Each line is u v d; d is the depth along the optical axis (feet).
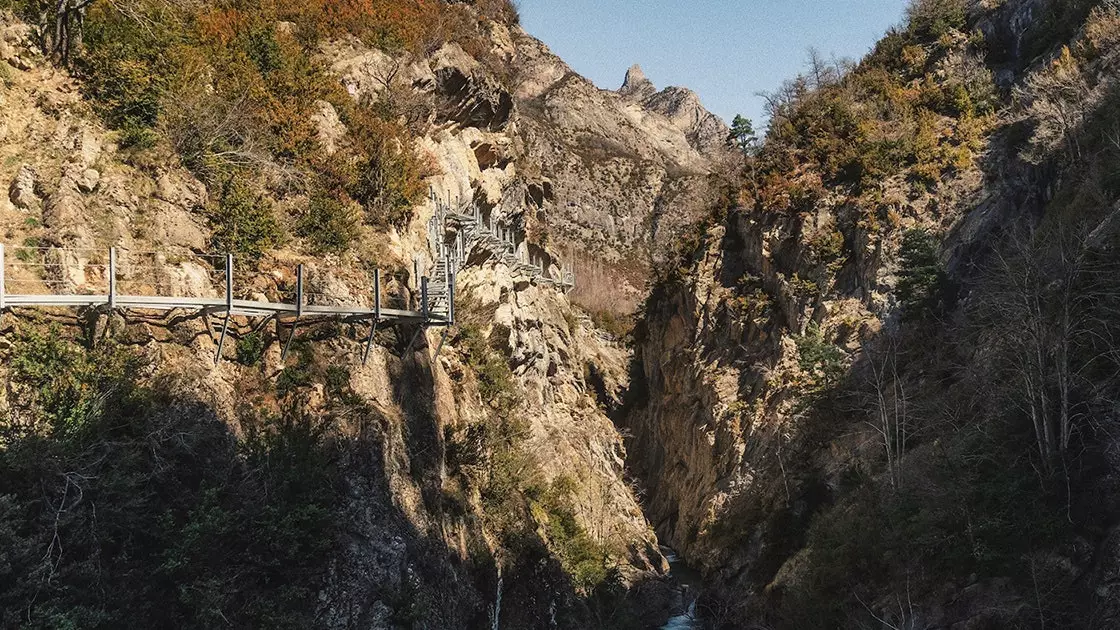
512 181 129.18
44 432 42.04
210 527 45.09
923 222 120.67
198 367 51.65
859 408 102.94
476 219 98.63
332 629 49.34
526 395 110.52
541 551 80.28
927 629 64.44
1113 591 52.44
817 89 161.79
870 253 121.39
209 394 50.85
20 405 42.52
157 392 48.70
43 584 38.78
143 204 56.75
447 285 69.00
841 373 110.42
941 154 128.47
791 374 120.88
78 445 42.88
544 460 101.24
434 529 60.95
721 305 146.41
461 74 106.22
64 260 49.08
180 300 49.14
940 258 110.42
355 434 57.36
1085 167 95.45
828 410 109.09
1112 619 51.39
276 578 49.32
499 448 85.25
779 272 136.36
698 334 148.56
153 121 61.57
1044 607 55.11
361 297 67.51
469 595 64.08
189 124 63.00
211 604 44.24
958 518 66.23
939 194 122.21
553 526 89.76
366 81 92.02
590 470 121.90
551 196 177.47
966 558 64.64
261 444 52.60
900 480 80.33
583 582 88.17
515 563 75.61
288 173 71.10
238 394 53.88
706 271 152.76
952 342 94.53
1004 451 67.26
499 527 77.05
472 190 106.22
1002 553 60.95
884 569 75.10
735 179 159.63
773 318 134.31
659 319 173.47
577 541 92.22
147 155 59.26
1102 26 120.37
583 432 137.69
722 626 102.01
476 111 113.39
